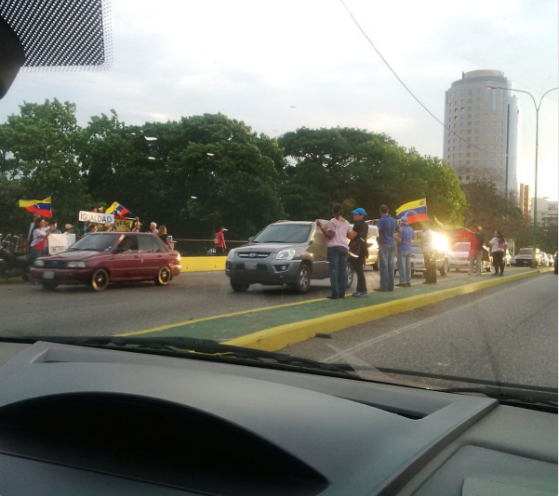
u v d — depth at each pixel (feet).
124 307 31.27
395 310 28.32
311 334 20.61
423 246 43.09
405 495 5.04
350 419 6.21
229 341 16.97
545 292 41.73
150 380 6.68
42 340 12.16
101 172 97.71
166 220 97.25
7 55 5.61
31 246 44.47
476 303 33.40
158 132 106.63
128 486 4.92
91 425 6.22
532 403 8.36
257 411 5.91
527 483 5.49
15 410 6.26
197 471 5.21
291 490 4.86
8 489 4.86
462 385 9.09
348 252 32.65
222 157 86.89
